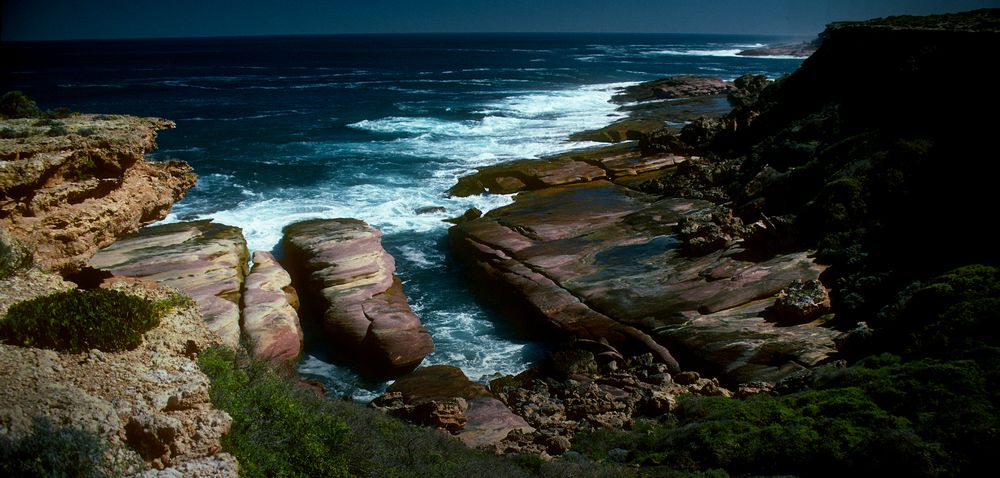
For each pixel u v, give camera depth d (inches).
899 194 964.6
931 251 825.5
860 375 570.3
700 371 788.6
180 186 740.7
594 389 770.2
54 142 552.1
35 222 525.7
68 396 293.3
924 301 661.9
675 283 968.3
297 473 390.0
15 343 332.8
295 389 529.7
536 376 842.2
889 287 797.9
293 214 1379.2
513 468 531.2
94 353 339.3
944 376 503.5
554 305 956.6
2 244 444.1
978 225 813.2
